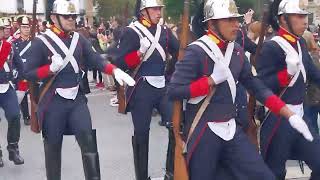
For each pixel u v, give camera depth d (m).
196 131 4.14
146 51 5.90
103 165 7.23
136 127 6.00
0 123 10.53
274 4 4.81
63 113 5.33
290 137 4.63
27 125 10.26
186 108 4.27
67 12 5.23
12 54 7.35
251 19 7.59
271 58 4.66
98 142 8.58
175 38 6.10
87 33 14.24
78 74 5.38
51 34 5.32
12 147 7.45
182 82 4.08
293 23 4.60
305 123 4.28
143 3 5.94
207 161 4.13
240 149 4.15
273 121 4.69
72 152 7.99
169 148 5.70
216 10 4.05
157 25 6.00
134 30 5.93
